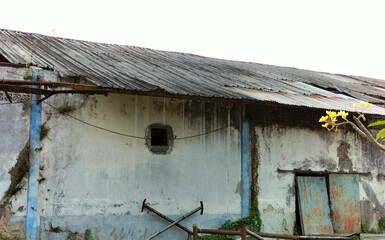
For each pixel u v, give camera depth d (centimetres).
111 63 1044
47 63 893
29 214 814
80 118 880
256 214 1051
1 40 1038
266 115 1101
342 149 1212
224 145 1034
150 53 1318
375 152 1273
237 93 943
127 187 915
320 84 1355
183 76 1045
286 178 1114
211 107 1028
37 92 701
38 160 831
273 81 1230
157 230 938
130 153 925
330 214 1159
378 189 1266
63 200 850
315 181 1155
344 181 1202
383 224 1255
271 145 1099
